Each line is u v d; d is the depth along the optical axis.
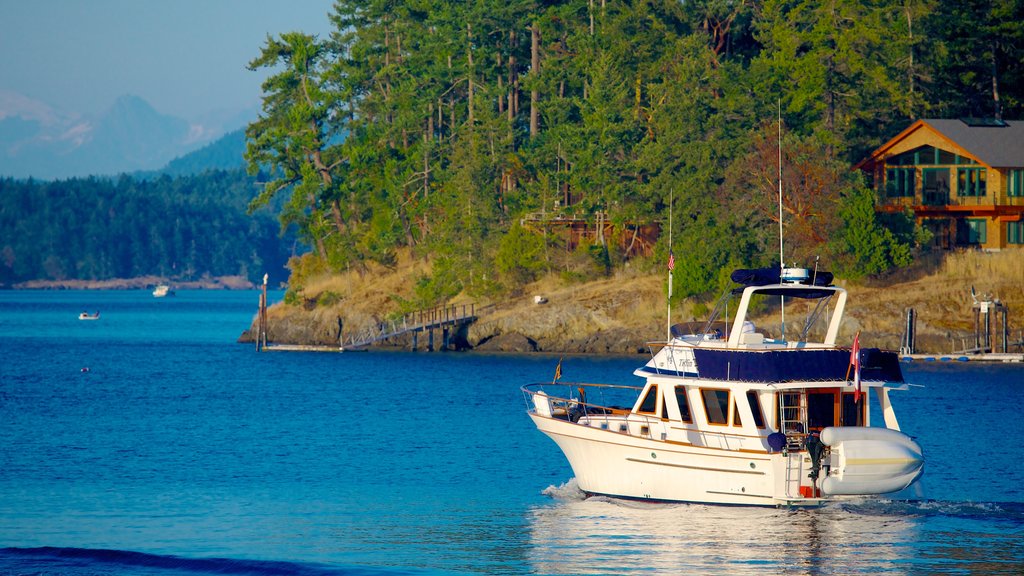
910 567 47.31
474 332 161.38
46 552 51.19
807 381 54.41
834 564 47.75
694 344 57.16
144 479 67.25
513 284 170.00
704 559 48.62
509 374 128.75
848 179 147.75
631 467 57.28
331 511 58.53
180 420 94.00
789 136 150.88
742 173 150.12
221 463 72.44
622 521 55.06
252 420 93.38
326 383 123.50
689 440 56.16
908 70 170.00
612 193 165.50
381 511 58.44
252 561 49.56
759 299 144.00
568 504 59.22
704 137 164.12
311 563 49.28
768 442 53.28
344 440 81.62
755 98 165.50
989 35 164.75
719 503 55.06
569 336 155.38
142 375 136.62
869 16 169.12
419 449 77.25
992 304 130.75
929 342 136.12
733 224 147.88
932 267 147.25
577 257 167.75
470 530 54.16
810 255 142.12
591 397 104.56
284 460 73.44
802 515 54.03
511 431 85.38
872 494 53.88
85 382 128.38
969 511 55.75
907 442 53.44
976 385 109.25
